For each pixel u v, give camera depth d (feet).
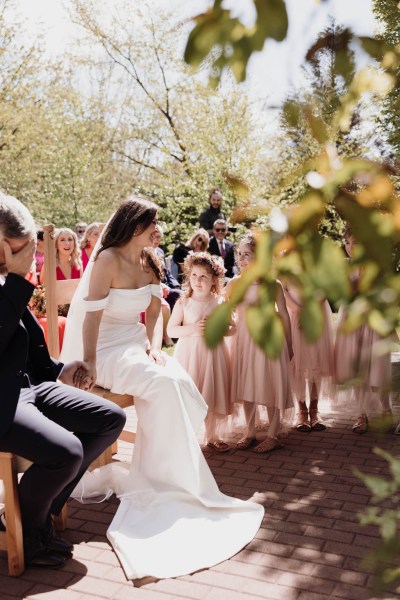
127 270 12.19
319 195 1.98
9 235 8.66
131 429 15.84
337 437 15.16
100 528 10.42
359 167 2.00
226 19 2.34
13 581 8.75
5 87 62.23
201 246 21.33
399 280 1.97
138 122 63.10
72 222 61.82
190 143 52.37
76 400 9.80
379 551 2.55
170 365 12.33
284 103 2.27
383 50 2.24
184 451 11.04
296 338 15.39
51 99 66.23
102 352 11.96
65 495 9.33
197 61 2.43
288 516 10.79
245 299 2.13
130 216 12.03
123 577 8.88
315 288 1.93
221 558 9.34
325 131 2.21
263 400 13.88
